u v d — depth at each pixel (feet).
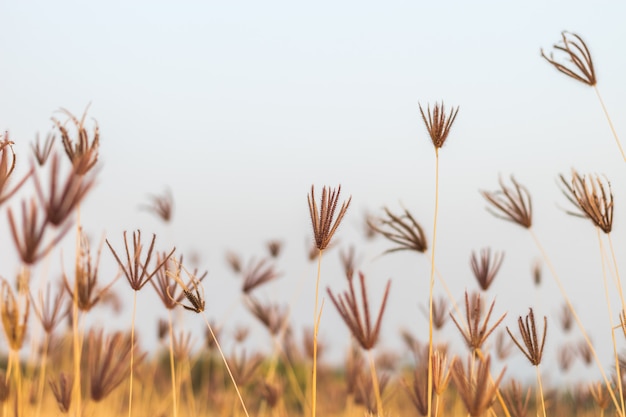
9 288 8.32
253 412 24.61
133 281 9.79
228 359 18.45
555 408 20.56
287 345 22.16
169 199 18.45
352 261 16.66
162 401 24.17
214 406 25.11
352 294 9.55
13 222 7.52
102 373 10.33
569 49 10.48
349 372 16.63
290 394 26.11
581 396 19.54
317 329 9.36
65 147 7.75
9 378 9.71
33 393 13.24
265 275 17.66
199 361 28.78
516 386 11.07
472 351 8.89
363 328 9.55
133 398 23.43
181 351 17.60
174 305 11.57
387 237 10.07
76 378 9.13
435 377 9.57
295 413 24.95
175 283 11.55
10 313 8.38
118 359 10.50
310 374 21.29
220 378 27.25
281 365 27.02
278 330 20.12
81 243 9.10
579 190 10.23
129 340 11.04
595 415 17.30
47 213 7.57
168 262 11.43
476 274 11.54
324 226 9.26
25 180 7.51
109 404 19.47
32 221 7.55
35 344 9.63
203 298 9.81
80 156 7.68
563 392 21.04
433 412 11.05
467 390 8.32
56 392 10.42
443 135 9.80
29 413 12.24
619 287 10.21
